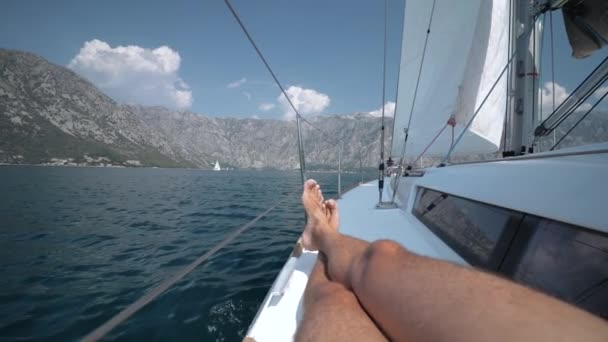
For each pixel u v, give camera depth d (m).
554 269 1.54
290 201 18.38
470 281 0.98
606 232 1.33
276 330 1.79
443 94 6.17
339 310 1.22
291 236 8.95
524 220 1.90
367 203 5.48
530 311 0.81
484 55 5.28
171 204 17.47
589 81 3.15
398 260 1.23
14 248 8.53
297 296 2.17
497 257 2.00
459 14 5.73
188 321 4.11
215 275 5.78
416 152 7.00
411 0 6.40
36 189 24.88
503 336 0.78
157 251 8.16
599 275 1.31
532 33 3.96
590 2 3.15
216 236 9.67
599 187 1.52
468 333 0.84
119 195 22.48
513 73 4.11
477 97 5.45
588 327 0.73
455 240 2.65
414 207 4.21
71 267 6.95
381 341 1.04
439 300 0.97
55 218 12.91
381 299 1.14
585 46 3.52
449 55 5.96
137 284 5.93
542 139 4.10
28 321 4.57
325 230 2.23
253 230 9.81
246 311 4.37
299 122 4.30
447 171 3.79
